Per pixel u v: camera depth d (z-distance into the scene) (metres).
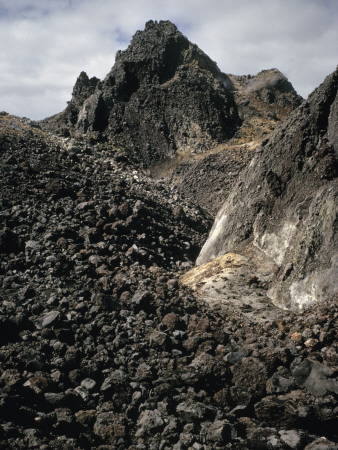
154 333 9.90
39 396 7.87
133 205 19.12
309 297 11.55
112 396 8.30
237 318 11.62
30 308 10.20
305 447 7.03
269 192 15.10
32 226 13.81
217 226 17.41
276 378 8.51
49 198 15.94
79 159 22.12
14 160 17.95
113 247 14.30
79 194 17.16
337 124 14.16
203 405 7.95
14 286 10.91
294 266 12.31
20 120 27.19
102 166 23.86
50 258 12.16
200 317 11.25
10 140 20.09
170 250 17.67
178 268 16.58
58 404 7.84
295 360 8.88
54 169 18.80
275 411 7.73
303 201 13.38
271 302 12.49
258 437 7.27
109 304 10.71
